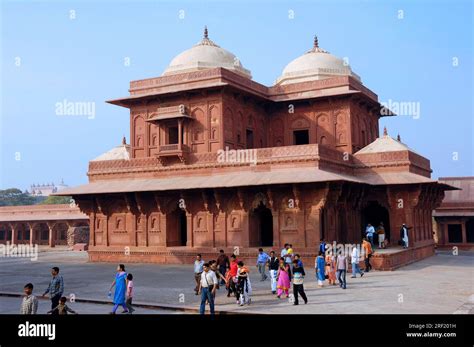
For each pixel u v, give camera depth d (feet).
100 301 41.16
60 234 137.08
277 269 43.65
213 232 68.44
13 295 46.93
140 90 80.43
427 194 75.56
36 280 57.11
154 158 75.46
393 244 70.49
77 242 123.13
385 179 70.33
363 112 85.71
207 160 71.41
